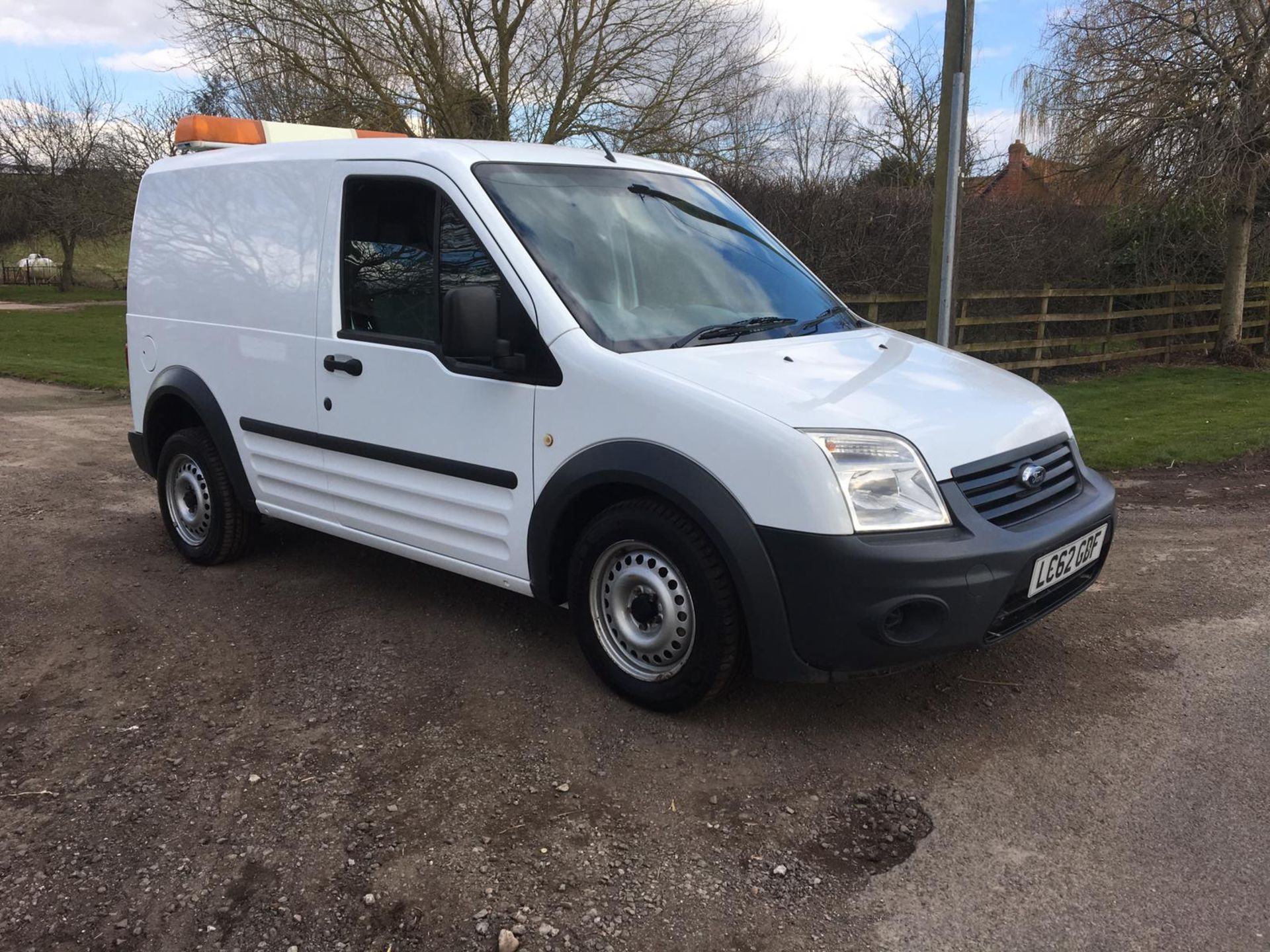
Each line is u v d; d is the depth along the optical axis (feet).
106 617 15.07
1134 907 8.38
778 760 10.82
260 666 13.29
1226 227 51.52
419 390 13.16
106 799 10.13
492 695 12.37
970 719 11.73
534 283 11.96
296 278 14.78
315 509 15.17
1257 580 16.53
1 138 135.85
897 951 7.94
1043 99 50.98
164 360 17.44
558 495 11.74
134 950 7.98
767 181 42.88
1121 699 12.19
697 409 10.61
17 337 78.84
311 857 9.15
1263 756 10.80
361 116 51.57
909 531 10.19
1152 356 51.62
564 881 8.80
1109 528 12.25
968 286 43.24
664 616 11.36
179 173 17.15
